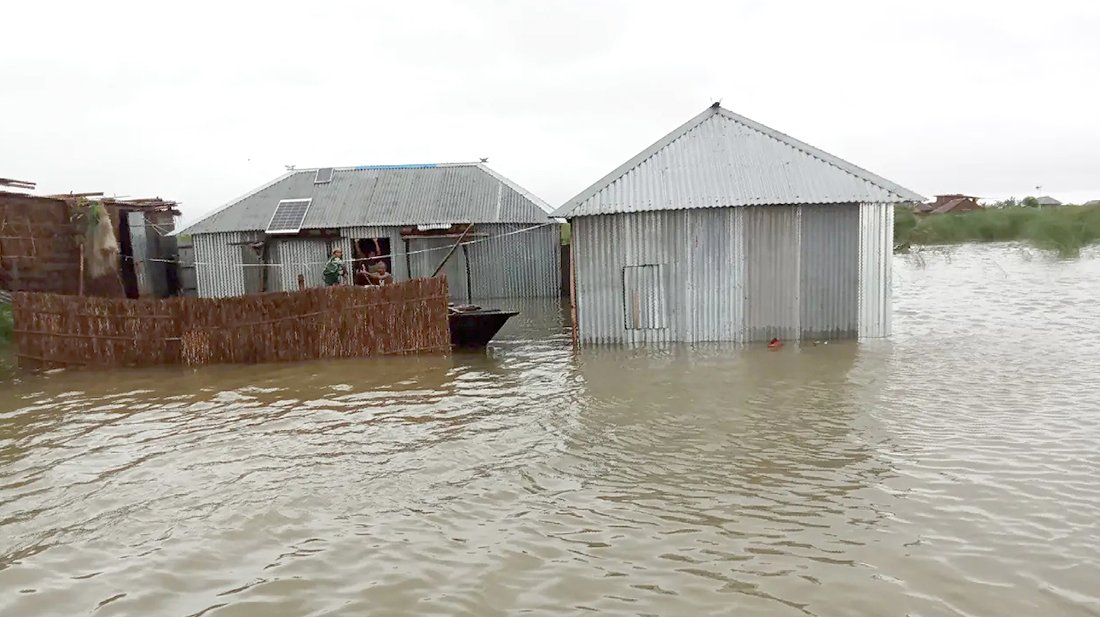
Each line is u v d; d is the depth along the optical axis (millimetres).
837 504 6684
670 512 6664
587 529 6367
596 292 15133
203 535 6547
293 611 5195
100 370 15258
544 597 5250
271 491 7574
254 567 5895
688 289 14867
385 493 7410
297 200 25812
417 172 27312
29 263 21094
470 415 10422
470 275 25266
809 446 8375
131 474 8320
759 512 6578
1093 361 12164
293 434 9727
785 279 14609
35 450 9430
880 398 10359
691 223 14672
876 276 14539
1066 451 7840
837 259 14508
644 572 5559
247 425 10320
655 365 13297
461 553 5996
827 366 12570
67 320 15734
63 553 6285
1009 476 7188
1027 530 6000
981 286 23344
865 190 14164
